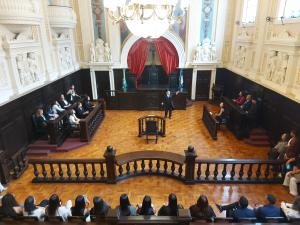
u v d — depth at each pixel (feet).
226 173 21.11
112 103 41.16
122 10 12.25
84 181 19.76
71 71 37.93
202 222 10.14
